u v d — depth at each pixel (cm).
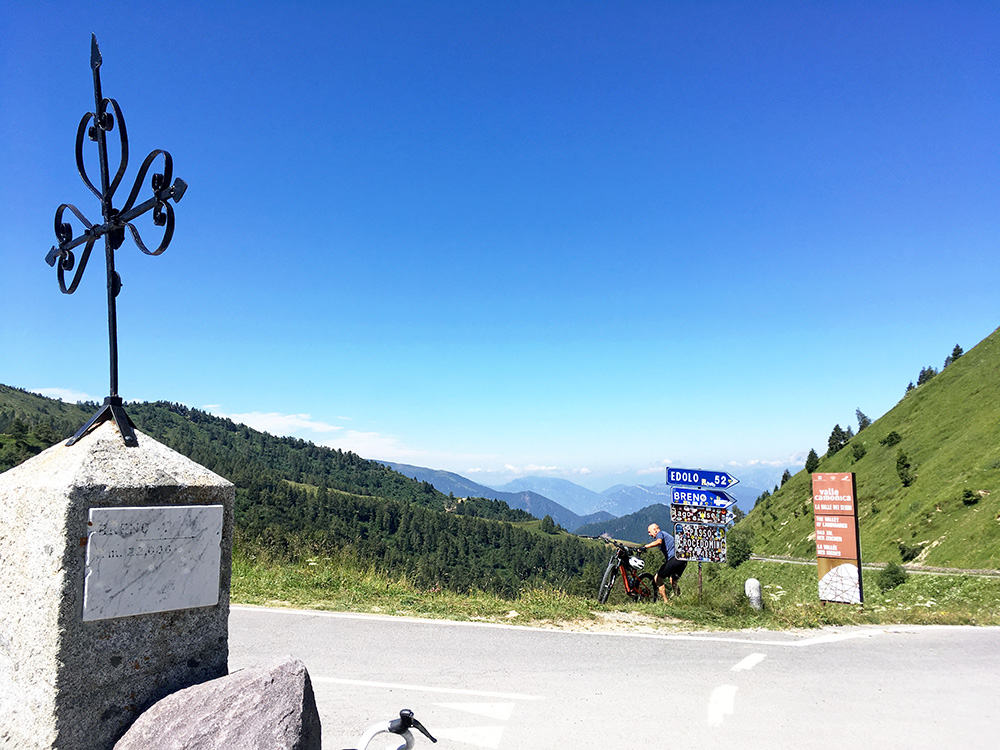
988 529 4997
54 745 222
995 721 530
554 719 503
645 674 641
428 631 767
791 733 491
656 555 1395
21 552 248
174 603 258
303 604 880
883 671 688
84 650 231
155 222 269
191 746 218
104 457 249
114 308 286
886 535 6519
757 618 953
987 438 6750
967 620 1059
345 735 445
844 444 11106
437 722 484
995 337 9188
